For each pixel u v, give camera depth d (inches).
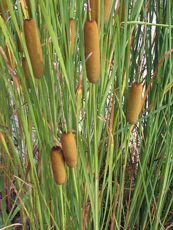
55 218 23.1
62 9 15.8
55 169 17.6
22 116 19.4
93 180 21.7
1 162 30.3
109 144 21.0
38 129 19.0
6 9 18.7
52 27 14.5
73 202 22.1
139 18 24.7
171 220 32.7
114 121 22.1
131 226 29.5
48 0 15.6
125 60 21.4
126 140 21.5
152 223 29.5
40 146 20.3
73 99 17.1
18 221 33.6
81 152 18.7
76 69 20.0
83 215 23.2
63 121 19.9
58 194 21.5
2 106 24.2
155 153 27.1
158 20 23.6
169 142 23.8
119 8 18.6
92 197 20.9
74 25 17.3
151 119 23.8
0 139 22.6
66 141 16.6
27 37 14.6
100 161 22.4
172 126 24.4
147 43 24.4
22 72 17.1
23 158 28.0
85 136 20.7
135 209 28.6
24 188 27.7
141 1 19.0
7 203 34.2
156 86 24.2
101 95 18.9
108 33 18.1
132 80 26.0
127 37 20.0
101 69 18.0
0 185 28.3
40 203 23.2
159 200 26.5
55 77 19.2
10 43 16.6
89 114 18.6
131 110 17.4
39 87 17.7
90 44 14.4
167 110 23.4
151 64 24.8
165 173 24.9
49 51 17.9
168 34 21.9
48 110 18.7
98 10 15.1
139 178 25.1
